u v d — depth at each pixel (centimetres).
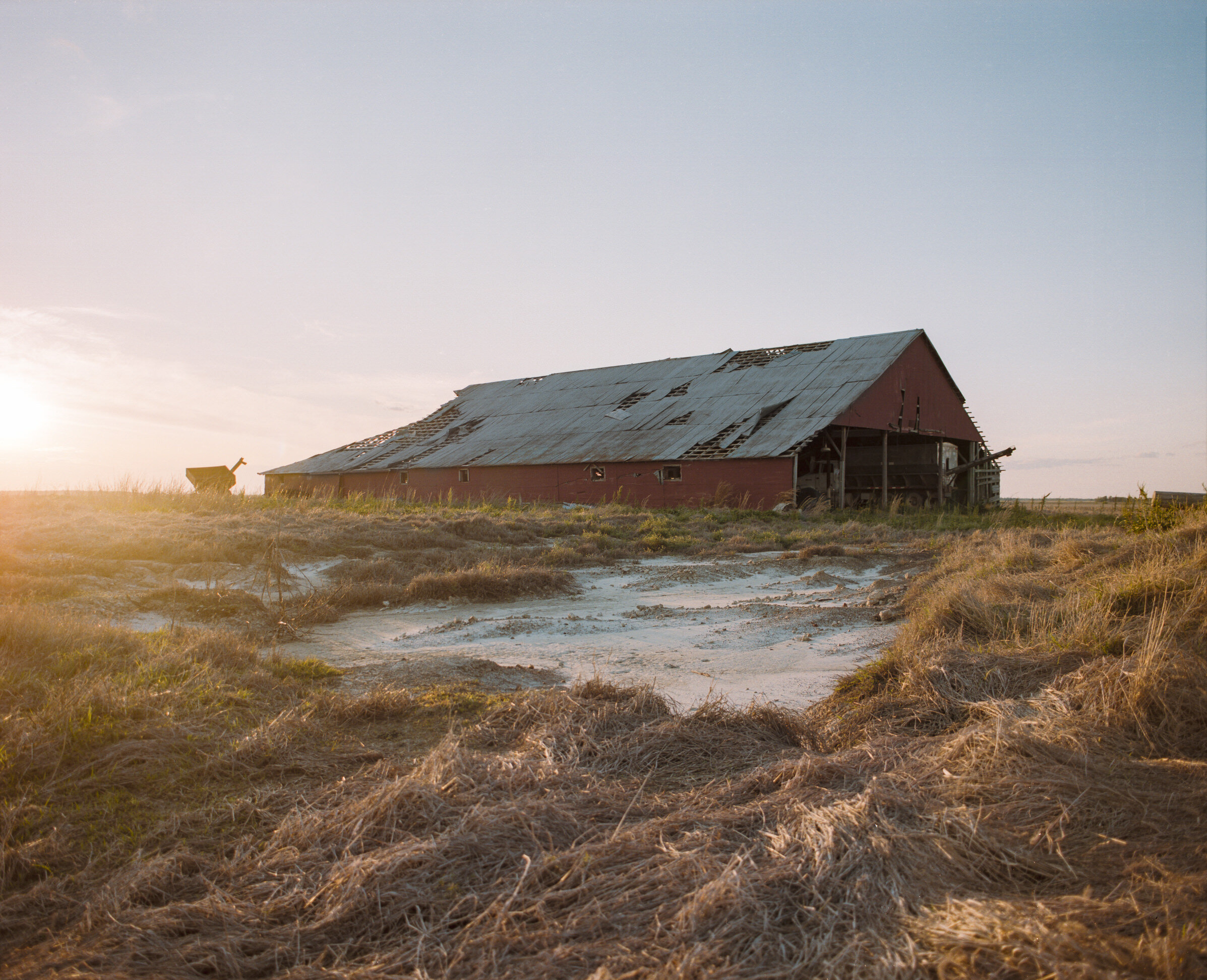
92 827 375
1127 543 1023
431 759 417
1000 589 851
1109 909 253
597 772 435
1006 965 227
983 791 357
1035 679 542
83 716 482
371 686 662
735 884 279
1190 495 1634
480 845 325
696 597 1221
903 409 3488
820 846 304
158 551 1259
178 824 376
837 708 568
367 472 4228
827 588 1304
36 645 604
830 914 265
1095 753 400
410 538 1630
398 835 339
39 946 280
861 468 3869
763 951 249
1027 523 2392
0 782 404
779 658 777
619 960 246
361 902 288
